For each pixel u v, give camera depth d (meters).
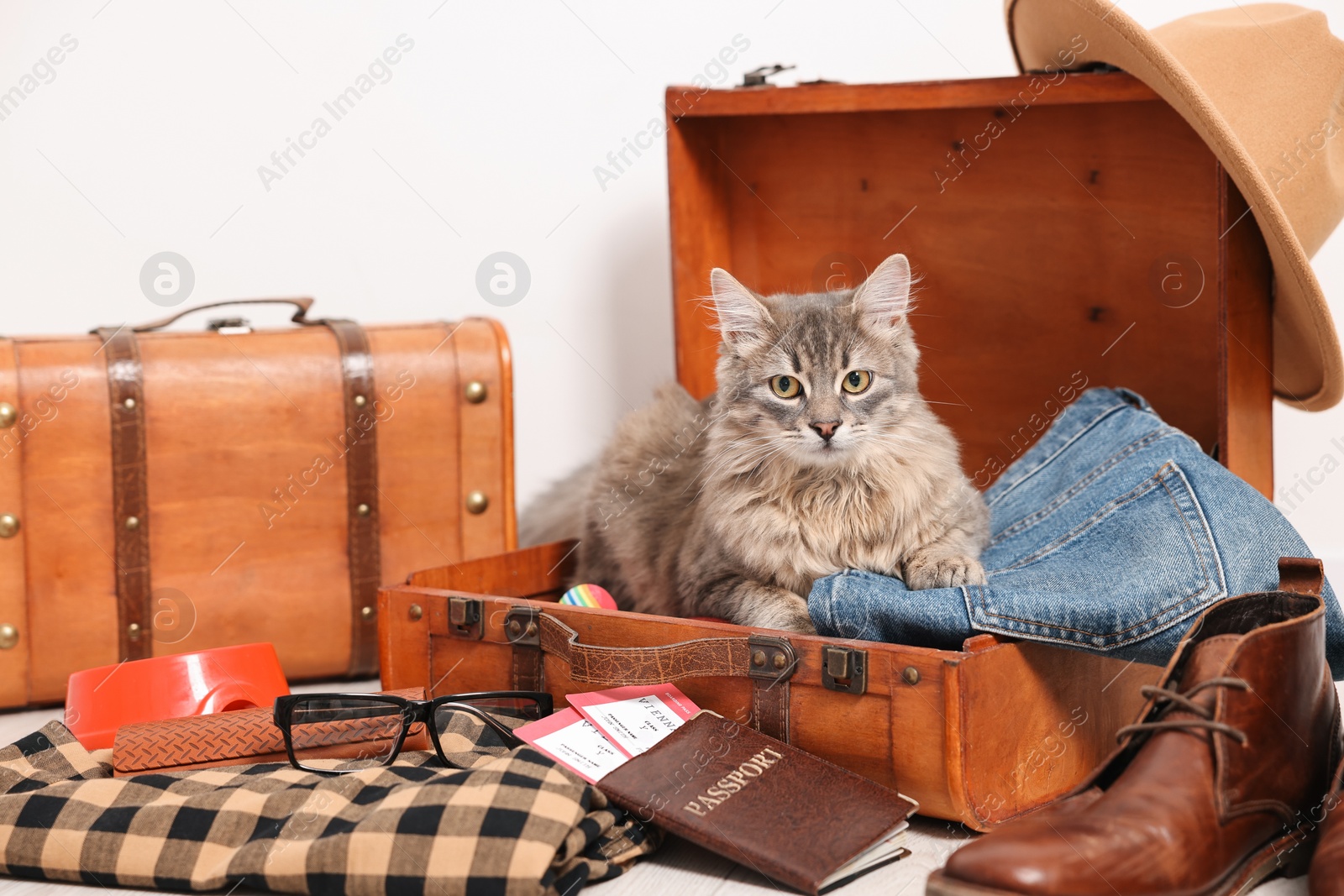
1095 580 1.67
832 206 2.65
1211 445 2.29
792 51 2.86
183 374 2.29
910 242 2.58
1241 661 1.34
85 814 1.49
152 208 2.98
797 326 1.97
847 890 1.39
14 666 2.23
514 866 1.31
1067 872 1.17
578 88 3.00
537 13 2.96
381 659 2.03
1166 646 1.58
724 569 1.98
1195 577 1.62
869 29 2.80
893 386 1.99
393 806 1.40
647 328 3.10
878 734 1.53
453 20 2.99
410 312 3.10
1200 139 2.18
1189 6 2.58
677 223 2.63
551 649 1.81
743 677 1.64
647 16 2.93
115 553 2.25
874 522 1.94
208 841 1.44
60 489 2.22
